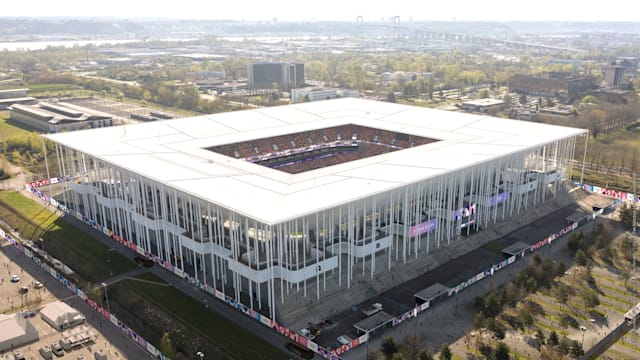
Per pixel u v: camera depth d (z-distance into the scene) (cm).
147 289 15600
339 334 13438
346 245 15725
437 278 16462
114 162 18138
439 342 13138
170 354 12275
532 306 14675
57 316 13838
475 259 17712
